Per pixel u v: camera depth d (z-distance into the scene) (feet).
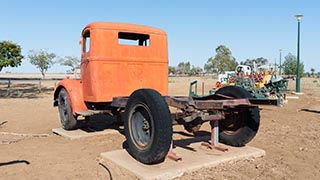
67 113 23.27
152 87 22.67
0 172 14.52
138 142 15.35
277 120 31.27
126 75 21.63
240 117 17.88
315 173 15.08
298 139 22.26
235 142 18.15
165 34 23.26
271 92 46.39
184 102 15.16
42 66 146.20
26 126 27.66
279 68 112.47
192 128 15.25
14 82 108.06
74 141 21.12
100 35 20.76
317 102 50.93
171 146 15.84
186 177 13.99
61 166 15.47
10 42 70.33
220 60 211.82
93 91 20.83
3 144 20.25
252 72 52.37
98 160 16.44
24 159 16.69
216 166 15.47
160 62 22.99
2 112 37.09
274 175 14.58
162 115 13.88
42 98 56.65
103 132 23.27
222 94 18.88
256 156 17.30
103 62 20.86
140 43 23.44
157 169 14.17
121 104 18.12
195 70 248.11
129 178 13.78
